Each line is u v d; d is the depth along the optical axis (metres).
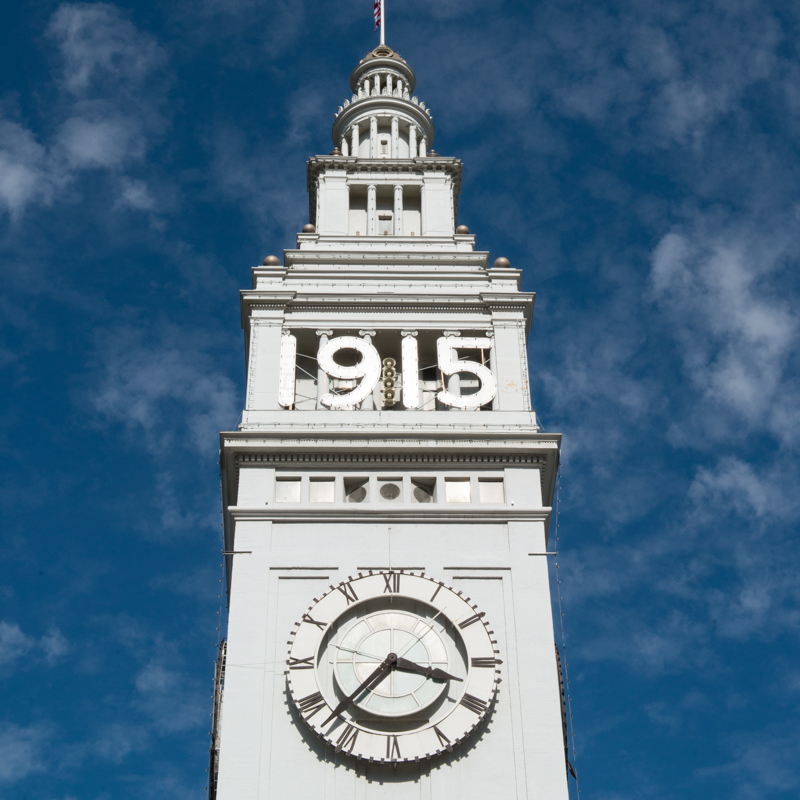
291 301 64.56
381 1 88.94
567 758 52.22
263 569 55.00
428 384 64.00
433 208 72.69
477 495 58.00
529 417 60.59
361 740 49.97
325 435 58.84
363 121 80.50
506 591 54.75
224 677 51.91
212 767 51.84
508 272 67.00
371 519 56.66
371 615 53.50
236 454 58.47
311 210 77.25
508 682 52.00
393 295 64.94
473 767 49.84
